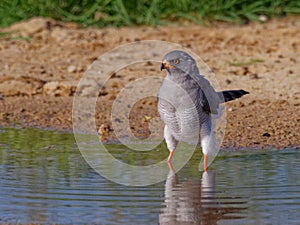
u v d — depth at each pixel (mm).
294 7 23422
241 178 9781
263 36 20875
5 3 22438
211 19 22672
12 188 9242
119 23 22312
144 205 8578
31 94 16141
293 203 8547
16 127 13656
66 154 11398
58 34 21109
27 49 19969
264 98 15281
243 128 13102
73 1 22656
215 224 7941
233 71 17328
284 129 13000
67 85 16250
